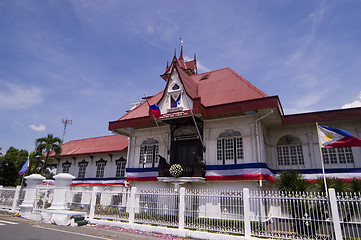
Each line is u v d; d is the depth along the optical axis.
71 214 14.83
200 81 24.64
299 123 18.78
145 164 22.52
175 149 20.61
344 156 17.98
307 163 18.95
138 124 21.38
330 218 10.20
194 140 20.03
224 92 20.86
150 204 15.16
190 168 18.30
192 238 12.09
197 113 18.09
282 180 14.52
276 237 10.88
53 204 16.34
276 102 16.19
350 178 16.61
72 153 33.12
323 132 12.09
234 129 19.00
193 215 13.19
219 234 11.64
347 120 18.12
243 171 17.22
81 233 12.20
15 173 33.38
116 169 29.16
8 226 13.13
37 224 14.30
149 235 12.65
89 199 18.69
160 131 20.53
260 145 17.66
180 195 13.27
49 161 30.89
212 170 18.39
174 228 13.01
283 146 20.34
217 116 19.11
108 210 15.88
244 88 20.22
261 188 16.84
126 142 30.84
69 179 17.12
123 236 11.95
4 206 19.41
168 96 20.53
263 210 16.09
